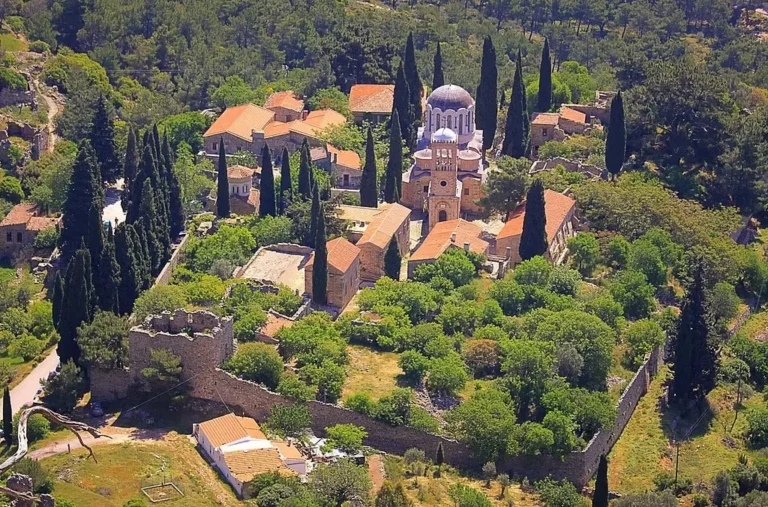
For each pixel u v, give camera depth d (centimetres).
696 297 18400
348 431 16150
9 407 16162
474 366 17812
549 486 15675
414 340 18025
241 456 15112
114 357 16812
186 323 16962
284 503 14112
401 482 14962
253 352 16712
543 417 16788
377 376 17425
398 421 16275
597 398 16938
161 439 15975
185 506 14162
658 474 16662
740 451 17562
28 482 11700
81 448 15538
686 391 18312
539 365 17050
